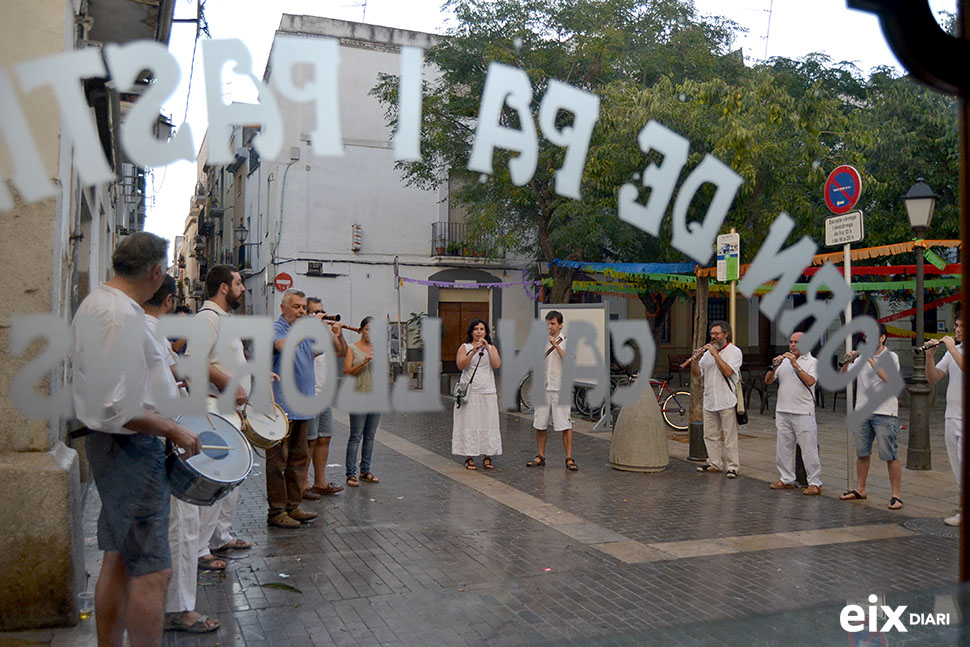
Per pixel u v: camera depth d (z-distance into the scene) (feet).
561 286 26.09
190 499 9.70
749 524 19.04
